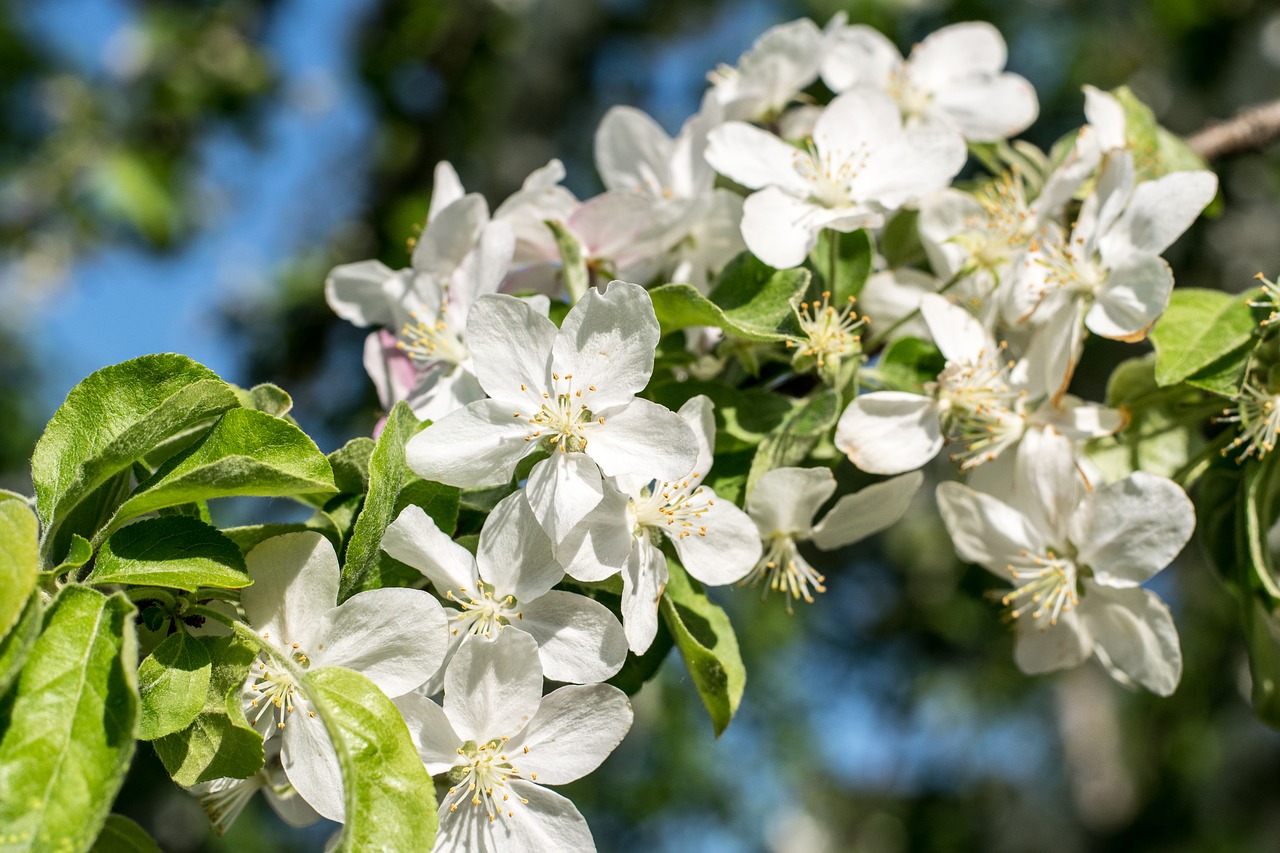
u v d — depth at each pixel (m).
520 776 0.33
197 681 0.32
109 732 0.30
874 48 0.43
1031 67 0.87
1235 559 0.39
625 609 0.33
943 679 0.95
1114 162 0.38
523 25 0.93
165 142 1.03
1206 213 0.45
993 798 1.02
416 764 0.31
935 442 0.37
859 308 0.39
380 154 0.92
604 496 0.34
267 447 0.32
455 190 0.40
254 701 0.32
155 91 1.02
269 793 0.36
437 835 0.32
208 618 0.33
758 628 0.95
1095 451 0.40
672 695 0.98
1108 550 0.37
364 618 0.33
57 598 0.31
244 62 1.03
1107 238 0.38
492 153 0.91
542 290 0.39
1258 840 0.89
